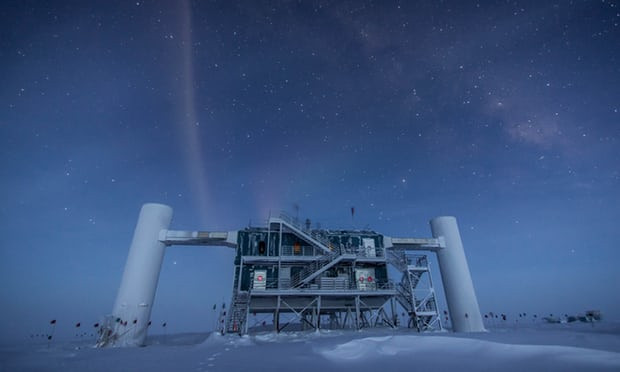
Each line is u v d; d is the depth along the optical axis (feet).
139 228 91.71
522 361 24.17
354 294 85.51
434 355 29.22
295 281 90.48
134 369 30.58
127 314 80.59
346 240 99.55
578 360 22.98
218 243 96.22
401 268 97.04
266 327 98.48
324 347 38.86
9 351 53.78
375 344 35.22
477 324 92.79
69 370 31.12
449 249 103.60
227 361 33.17
